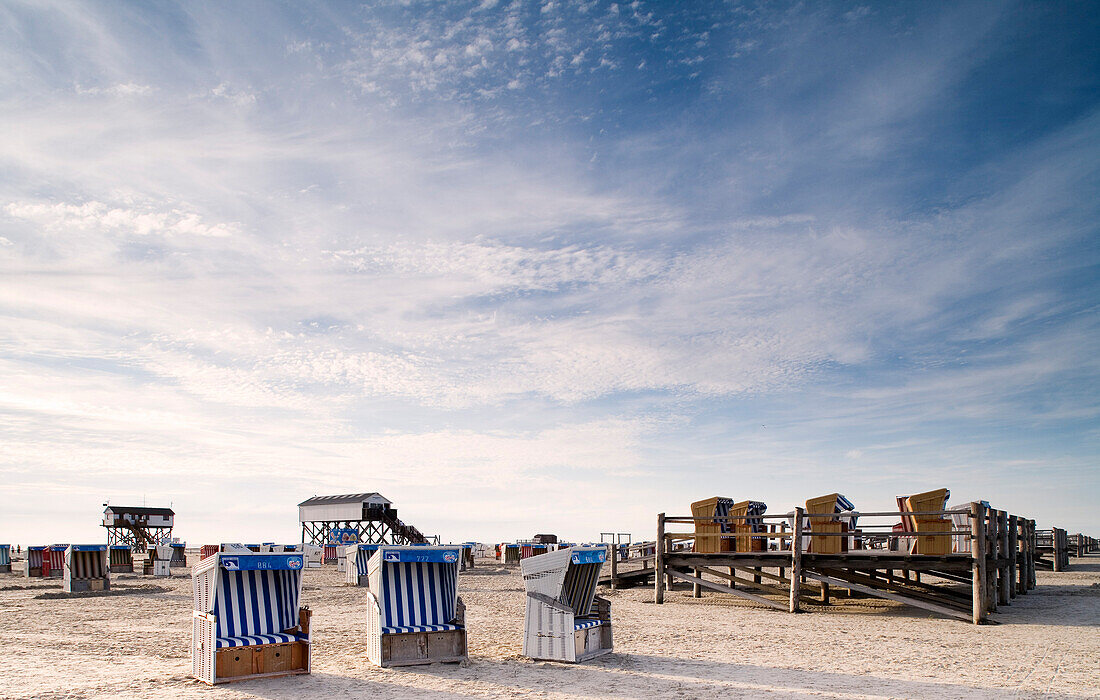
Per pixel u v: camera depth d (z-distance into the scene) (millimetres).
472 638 14086
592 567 12547
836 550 18812
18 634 14789
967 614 16906
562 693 9484
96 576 26422
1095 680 10266
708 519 20156
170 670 10898
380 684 9930
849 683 10109
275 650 10398
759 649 12828
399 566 11500
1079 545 49094
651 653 12438
